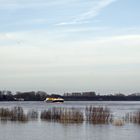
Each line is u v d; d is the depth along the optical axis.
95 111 89.19
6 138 62.84
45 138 63.44
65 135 67.25
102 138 64.06
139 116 89.00
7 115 99.44
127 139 63.16
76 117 90.00
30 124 84.44
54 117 96.12
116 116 107.44
